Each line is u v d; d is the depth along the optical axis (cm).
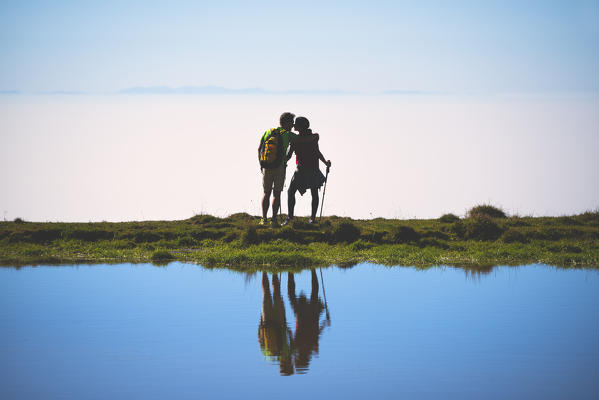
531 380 1153
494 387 1118
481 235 3222
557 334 1462
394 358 1285
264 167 3088
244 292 1978
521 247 2955
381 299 1870
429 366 1233
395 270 2447
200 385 1130
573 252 2867
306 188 3109
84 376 1178
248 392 1095
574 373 1191
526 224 3497
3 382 1146
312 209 3177
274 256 2628
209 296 1914
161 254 2725
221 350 1345
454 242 3114
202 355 1306
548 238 3170
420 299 1864
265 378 1168
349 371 1207
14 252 2817
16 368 1223
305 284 2123
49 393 1092
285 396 1077
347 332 1491
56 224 3434
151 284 2116
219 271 2416
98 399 1064
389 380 1155
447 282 2162
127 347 1361
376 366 1235
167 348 1354
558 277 2269
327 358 1288
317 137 3108
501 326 1541
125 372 1200
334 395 1082
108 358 1286
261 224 3173
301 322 1583
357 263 2644
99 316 1644
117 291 1986
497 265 2592
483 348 1354
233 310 1722
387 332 1485
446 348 1354
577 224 3559
